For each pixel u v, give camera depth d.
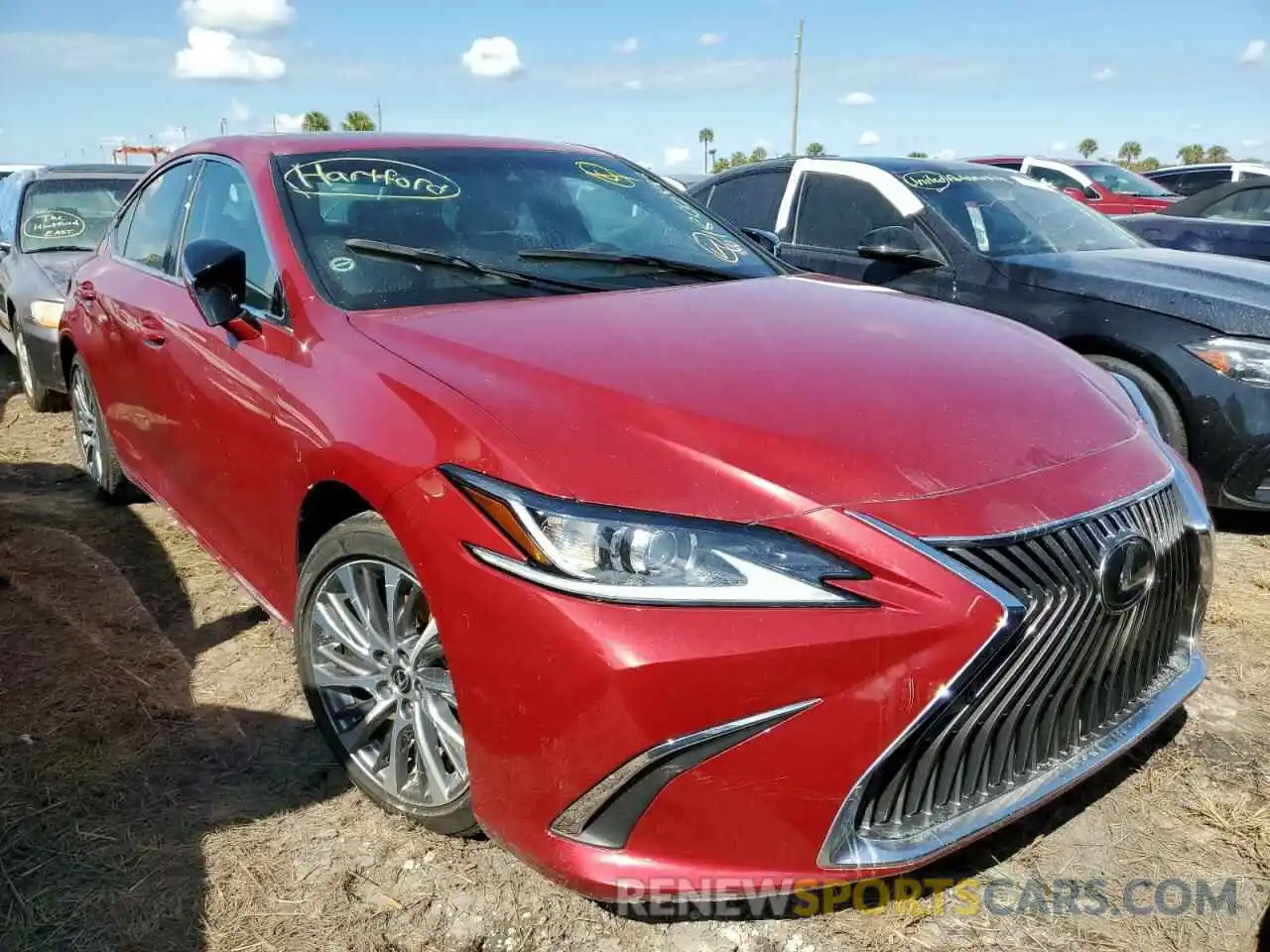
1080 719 2.15
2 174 12.49
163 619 3.54
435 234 3.05
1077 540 2.00
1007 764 2.02
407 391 2.25
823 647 1.78
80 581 3.82
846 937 2.15
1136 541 2.07
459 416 2.11
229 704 2.99
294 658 3.25
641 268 3.21
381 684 2.44
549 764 1.91
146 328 3.54
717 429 1.99
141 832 2.42
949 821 1.95
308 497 2.50
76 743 2.77
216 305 2.80
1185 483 2.45
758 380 2.21
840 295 3.08
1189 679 2.42
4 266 6.60
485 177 3.38
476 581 1.96
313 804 2.54
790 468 1.92
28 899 2.19
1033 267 4.94
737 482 1.90
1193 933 2.16
